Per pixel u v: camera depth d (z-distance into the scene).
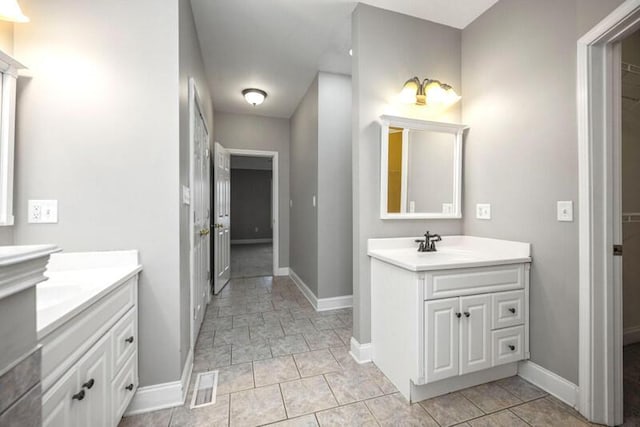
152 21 1.43
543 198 1.58
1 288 0.46
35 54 1.30
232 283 3.93
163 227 1.45
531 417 1.38
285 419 1.37
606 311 1.36
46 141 1.31
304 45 2.48
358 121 1.91
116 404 1.15
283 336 2.29
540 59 1.60
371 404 1.47
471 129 2.07
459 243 2.10
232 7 1.98
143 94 1.42
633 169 2.07
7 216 1.20
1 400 0.47
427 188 2.04
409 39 2.03
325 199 2.96
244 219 8.70
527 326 1.65
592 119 1.36
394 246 1.96
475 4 1.91
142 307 1.43
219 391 1.58
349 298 3.02
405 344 1.53
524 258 1.63
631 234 2.09
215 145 3.45
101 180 1.38
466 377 1.60
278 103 3.84
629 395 1.55
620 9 1.20
